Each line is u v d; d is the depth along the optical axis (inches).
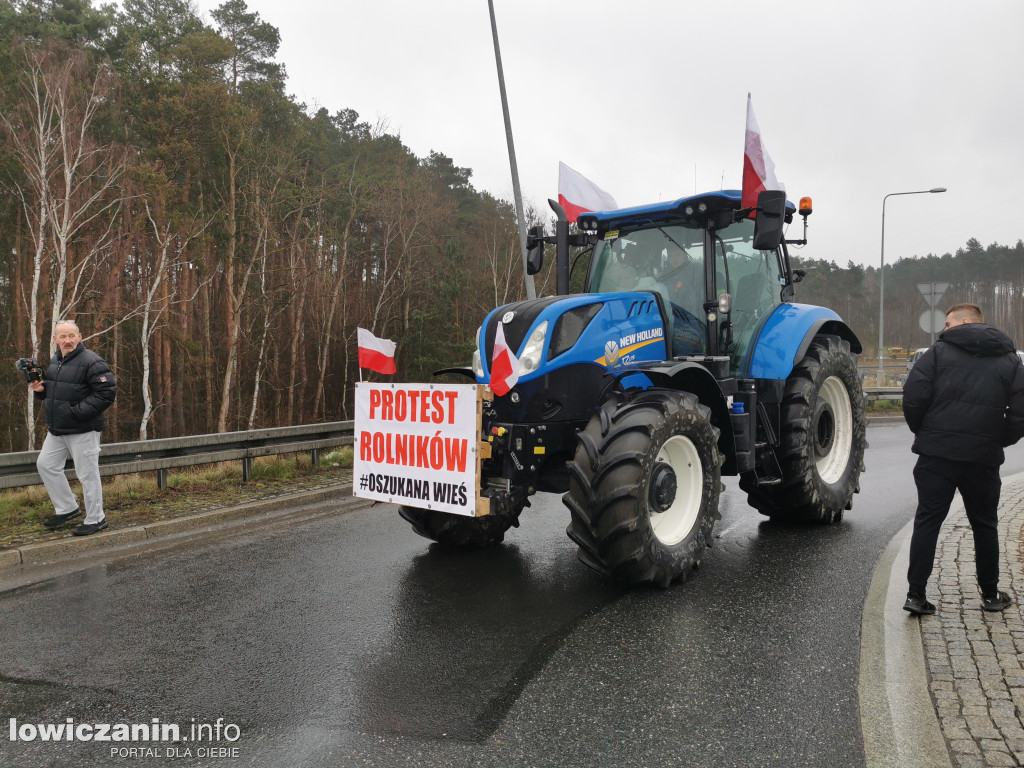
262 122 1247.5
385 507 282.7
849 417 255.9
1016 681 118.5
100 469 259.4
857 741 104.9
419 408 177.2
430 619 156.9
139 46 1072.8
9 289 1007.0
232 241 1099.3
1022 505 243.6
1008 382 144.0
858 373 262.2
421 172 1599.4
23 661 136.7
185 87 1058.7
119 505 264.5
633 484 162.9
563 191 263.6
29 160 869.8
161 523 239.0
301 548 218.4
